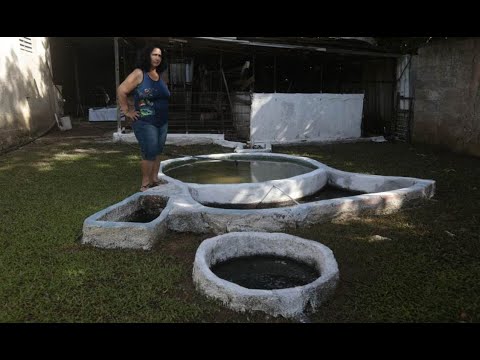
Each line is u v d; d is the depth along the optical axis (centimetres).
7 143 920
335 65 1299
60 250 395
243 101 1093
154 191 514
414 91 1089
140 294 316
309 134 1112
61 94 1406
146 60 492
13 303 300
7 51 943
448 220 493
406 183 588
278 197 556
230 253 389
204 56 1161
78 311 295
